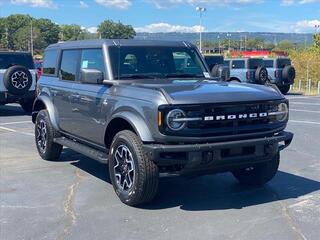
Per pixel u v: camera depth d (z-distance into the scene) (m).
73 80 7.67
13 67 14.63
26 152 9.48
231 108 5.74
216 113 5.67
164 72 7.06
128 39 7.21
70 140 7.95
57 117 8.17
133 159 5.80
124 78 6.69
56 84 8.16
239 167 5.97
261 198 6.35
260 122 5.98
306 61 34.00
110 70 6.72
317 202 6.14
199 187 6.91
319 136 11.28
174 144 5.60
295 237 4.98
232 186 6.96
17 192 6.74
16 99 15.21
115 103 6.29
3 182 7.27
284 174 7.62
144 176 5.70
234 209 5.91
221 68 7.55
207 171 5.81
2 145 10.22
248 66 25.14
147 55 7.06
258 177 6.72
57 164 8.44
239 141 5.74
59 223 5.50
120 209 5.95
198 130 5.59
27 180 7.38
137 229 5.29
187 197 6.43
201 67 7.51
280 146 6.27
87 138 7.20
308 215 5.64
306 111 17.06
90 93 6.93
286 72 26.06
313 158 8.82
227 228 5.27
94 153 6.92
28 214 5.81
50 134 8.33
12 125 13.35
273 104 6.04
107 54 6.84
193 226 5.34
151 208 5.98
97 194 6.59
